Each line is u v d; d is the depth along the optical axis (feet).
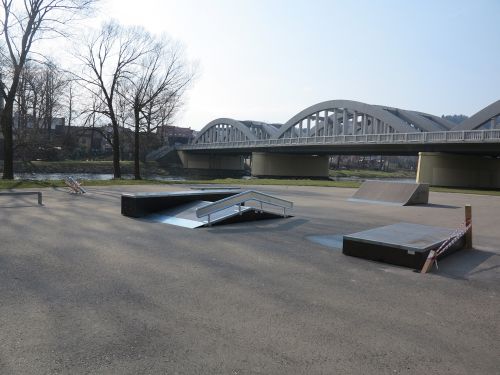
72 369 11.77
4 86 94.63
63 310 16.16
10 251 25.55
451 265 25.21
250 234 33.60
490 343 14.33
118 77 124.47
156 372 11.75
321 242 31.14
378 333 14.89
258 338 14.15
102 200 56.70
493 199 78.02
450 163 183.62
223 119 367.25
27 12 90.22
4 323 14.78
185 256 25.48
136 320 15.39
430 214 51.60
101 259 24.13
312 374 11.89
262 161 281.13
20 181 83.66
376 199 66.54
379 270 23.54
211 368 12.06
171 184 101.60
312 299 18.30
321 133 309.01
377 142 191.93
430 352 13.51
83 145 374.22
